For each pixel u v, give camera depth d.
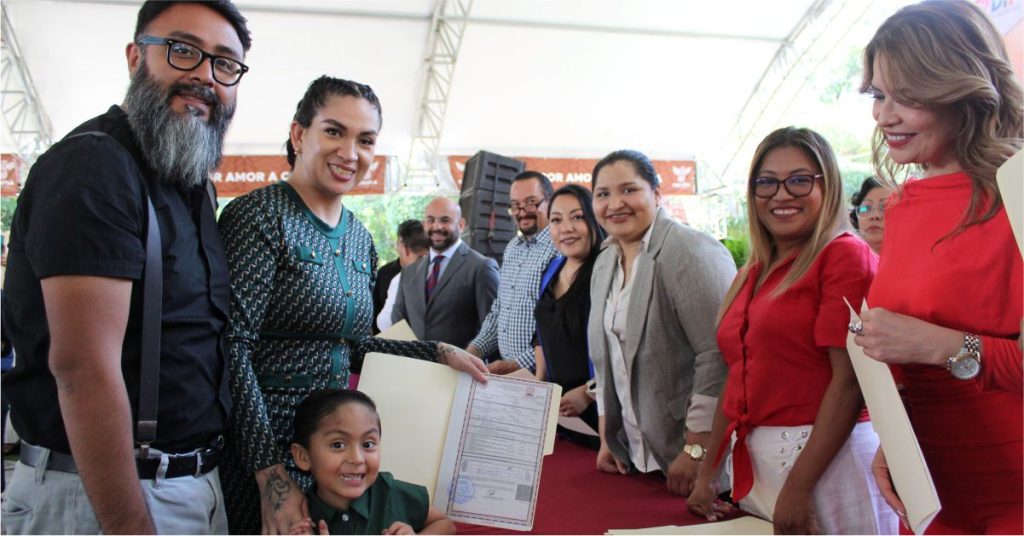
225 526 1.33
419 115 10.19
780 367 1.58
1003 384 1.09
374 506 1.52
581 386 2.71
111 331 1.07
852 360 1.32
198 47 1.28
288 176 1.71
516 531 1.86
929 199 1.23
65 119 9.18
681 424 2.23
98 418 1.04
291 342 1.53
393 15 8.69
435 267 3.81
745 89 10.64
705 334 2.07
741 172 11.24
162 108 1.24
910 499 1.11
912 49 1.17
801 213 1.60
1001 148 1.14
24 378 1.15
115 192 1.10
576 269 2.82
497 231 5.14
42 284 1.06
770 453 1.61
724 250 2.20
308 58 8.98
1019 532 1.15
